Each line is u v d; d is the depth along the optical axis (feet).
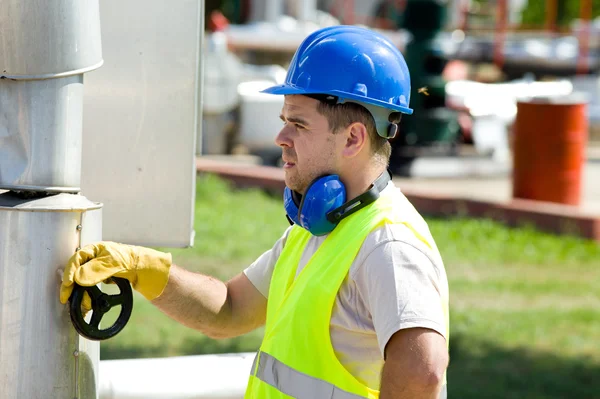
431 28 88.22
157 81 18.07
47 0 13.84
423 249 14.58
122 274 14.97
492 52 125.49
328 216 15.29
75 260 14.21
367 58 15.40
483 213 70.90
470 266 58.59
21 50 13.85
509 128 100.58
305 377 14.97
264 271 18.10
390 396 13.92
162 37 17.97
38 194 14.28
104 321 43.65
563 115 71.00
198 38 18.04
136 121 18.11
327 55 15.40
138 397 18.56
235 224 66.33
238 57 117.08
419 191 74.84
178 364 19.16
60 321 14.34
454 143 93.97
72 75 14.23
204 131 93.15
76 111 14.39
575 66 132.87
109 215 18.29
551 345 44.60
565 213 67.15
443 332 14.05
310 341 15.01
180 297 16.99
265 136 93.40
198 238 61.57
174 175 18.30
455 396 37.60
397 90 15.57
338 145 15.43
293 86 15.48
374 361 15.01
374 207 15.20
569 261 60.59
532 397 37.81
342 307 14.88
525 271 58.03
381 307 14.17
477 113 99.66
